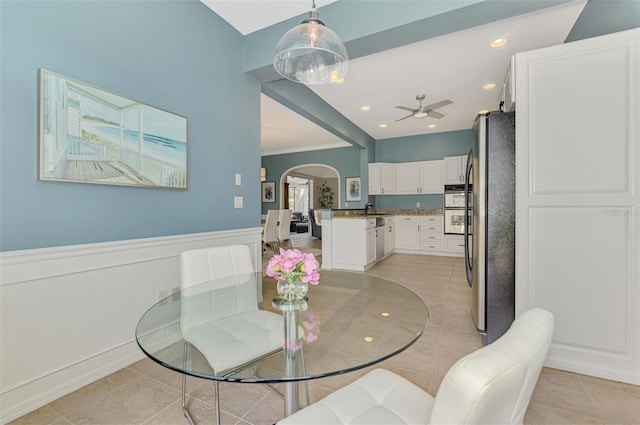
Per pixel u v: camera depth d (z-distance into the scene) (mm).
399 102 4715
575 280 1910
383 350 1209
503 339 679
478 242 2262
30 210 1566
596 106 1822
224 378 1013
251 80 3113
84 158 1744
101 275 1871
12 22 1496
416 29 2309
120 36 1947
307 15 2668
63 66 1677
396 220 6660
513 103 2070
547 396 1678
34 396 1581
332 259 5043
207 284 1951
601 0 2143
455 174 6289
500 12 2113
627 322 1787
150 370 1955
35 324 1587
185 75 2396
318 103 4477
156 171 2154
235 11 2645
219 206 2746
